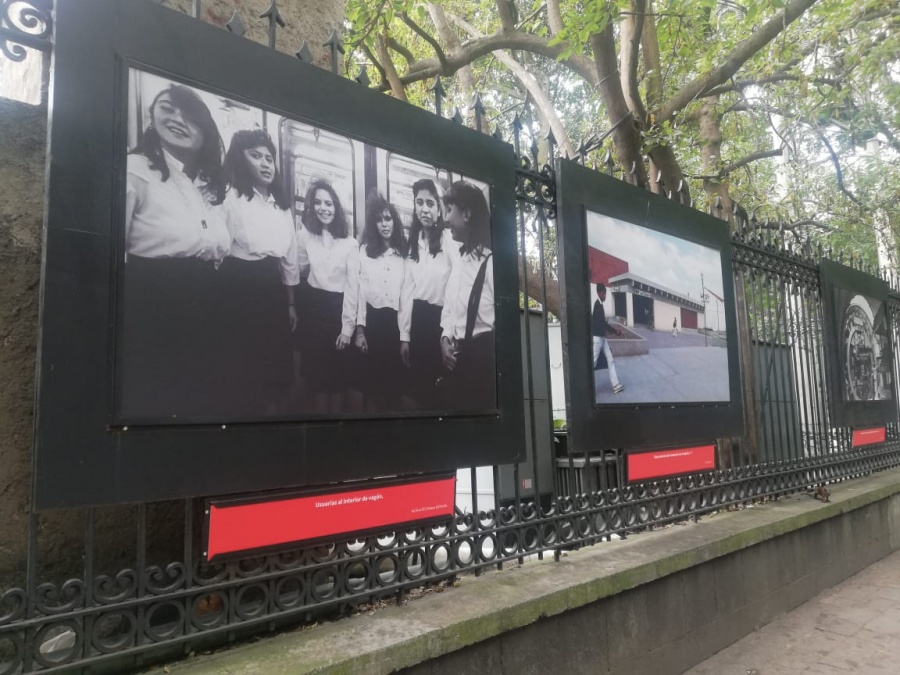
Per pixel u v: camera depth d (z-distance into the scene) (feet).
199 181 7.34
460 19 35.76
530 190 11.91
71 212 6.42
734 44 27.78
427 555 9.40
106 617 6.51
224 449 7.29
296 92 8.32
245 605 7.77
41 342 6.15
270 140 8.00
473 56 27.48
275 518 7.73
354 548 9.59
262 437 7.60
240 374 7.48
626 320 13.26
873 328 23.70
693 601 12.71
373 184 9.07
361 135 8.98
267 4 10.84
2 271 7.27
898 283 26.94
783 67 28.02
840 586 17.72
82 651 6.35
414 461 9.15
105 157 6.68
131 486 6.58
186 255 7.17
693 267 15.28
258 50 8.01
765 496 17.21
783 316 19.20
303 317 8.11
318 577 8.20
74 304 6.36
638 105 23.68
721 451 17.66
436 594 9.57
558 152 13.28
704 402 14.99
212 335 7.29
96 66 6.72
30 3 6.74
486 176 10.76
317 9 11.69
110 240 6.64
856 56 26.22
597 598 10.25
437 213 9.87
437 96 10.35
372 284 8.89
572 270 12.21
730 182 34.76
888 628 14.49
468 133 10.57
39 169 7.60
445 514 9.56
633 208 13.85
